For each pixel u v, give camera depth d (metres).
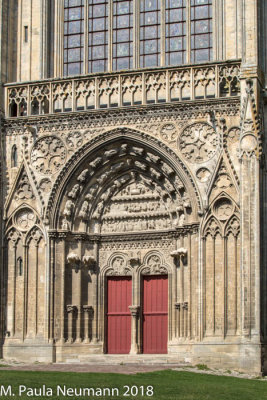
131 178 52.06
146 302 51.22
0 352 50.56
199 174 48.91
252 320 45.81
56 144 51.69
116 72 51.06
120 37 53.53
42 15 53.91
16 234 51.72
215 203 48.41
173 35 52.75
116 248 52.03
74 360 49.94
